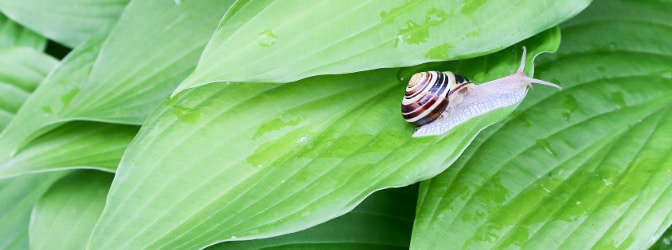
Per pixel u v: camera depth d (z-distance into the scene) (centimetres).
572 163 51
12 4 64
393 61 50
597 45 54
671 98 53
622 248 49
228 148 51
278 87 52
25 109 57
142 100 56
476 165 51
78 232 57
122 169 51
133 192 51
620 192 50
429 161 49
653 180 50
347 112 52
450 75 51
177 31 57
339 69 50
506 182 51
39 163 56
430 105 50
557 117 52
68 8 64
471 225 50
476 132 50
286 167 51
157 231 50
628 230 49
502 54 52
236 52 50
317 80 52
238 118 52
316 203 49
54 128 57
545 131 52
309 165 51
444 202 50
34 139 56
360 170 50
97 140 56
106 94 56
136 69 56
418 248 49
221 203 50
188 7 57
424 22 50
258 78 49
